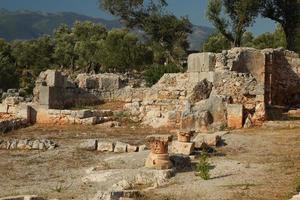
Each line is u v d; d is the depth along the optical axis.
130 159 20.28
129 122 32.94
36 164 20.81
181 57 65.88
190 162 18.81
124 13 61.44
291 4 51.25
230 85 31.16
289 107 36.19
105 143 23.56
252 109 29.67
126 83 39.16
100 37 95.38
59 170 19.52
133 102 35.84
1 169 19.84
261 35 70.50
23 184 17.23
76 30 100.12
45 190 16.08
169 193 14.38
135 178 16.77
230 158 19.83
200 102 29.66
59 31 107.62
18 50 97.75
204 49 66.75
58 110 32.97
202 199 13.55
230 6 51.78
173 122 30.98
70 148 24.34
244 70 34.09
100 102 37.75
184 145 20.75
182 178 16.66
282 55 37.66
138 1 61.16
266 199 13.23
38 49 98.25
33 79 78.94
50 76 35.31
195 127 28.67
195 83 33.09
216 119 28.91
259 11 51.44
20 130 30.88
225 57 33.38
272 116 31.73
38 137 28.03
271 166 17.84
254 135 25.47
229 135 25.62
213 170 17.64
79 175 18.50
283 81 37.66
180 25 62.53
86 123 32.38
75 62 93.69
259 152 21.03
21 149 24.64
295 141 23.34
